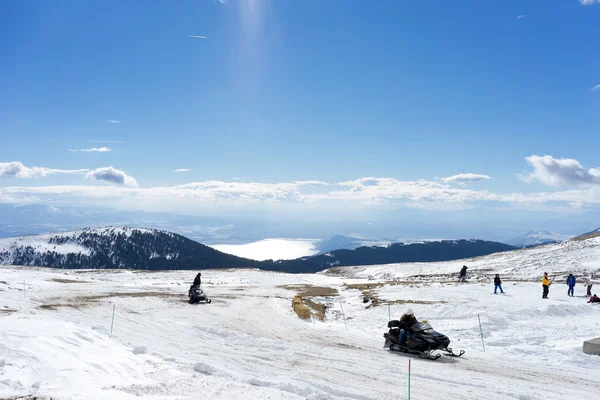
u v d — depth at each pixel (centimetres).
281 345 1535
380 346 1603
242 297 3369
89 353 998
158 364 1114
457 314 2233
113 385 834
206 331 1820
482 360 1386
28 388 710
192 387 904
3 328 1009
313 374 1143
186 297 3225
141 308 2495
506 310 2241
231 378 1041
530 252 8944
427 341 1396
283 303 3048
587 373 1225
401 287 3662
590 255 6769
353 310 2789
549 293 3112
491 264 8044
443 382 1095
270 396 888
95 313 2184
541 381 1127
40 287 3541
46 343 945
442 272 7631
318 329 2041
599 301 2603
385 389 1019
